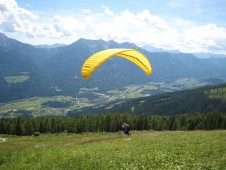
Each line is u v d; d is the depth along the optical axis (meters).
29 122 158.38
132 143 33.56
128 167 18.17
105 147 29.86
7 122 161.25
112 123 154.50
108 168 18.55
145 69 20.23
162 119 176.62
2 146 54.22
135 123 158.12
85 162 20.48
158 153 22.81
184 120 169.88
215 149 24.25
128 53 18.98
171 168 17.45
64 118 172.50
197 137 36.22
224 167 17.06
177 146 27.52
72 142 47.31
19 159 23.56
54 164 20.34
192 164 18.34
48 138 86.62
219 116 155.12
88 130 152.25
